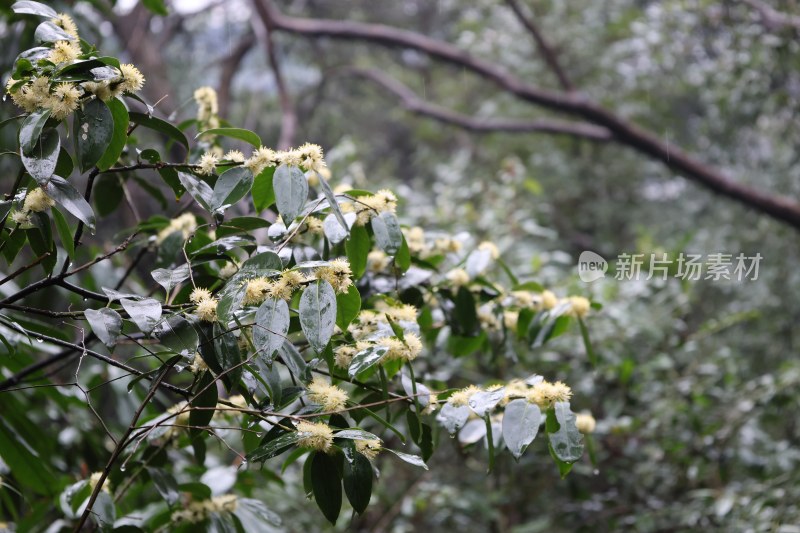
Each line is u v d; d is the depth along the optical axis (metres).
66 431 2.14
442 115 5.59
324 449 1.30
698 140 5.78
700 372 3.05
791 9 4.01
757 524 2.42
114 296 1.32
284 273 1.32
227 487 1.86
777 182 4.87
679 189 6.34
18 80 1.34
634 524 2.86
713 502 2.61
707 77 4.50
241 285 1.31
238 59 5.48
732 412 2.86
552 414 1.37
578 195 6.17
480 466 3.13
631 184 6.34
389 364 1.47
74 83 1.33
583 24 6.19
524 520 3.12
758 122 4.63
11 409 1.88
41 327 1.70
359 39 4.88
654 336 2.95
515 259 3.22
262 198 1.44
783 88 4.23
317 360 1.36
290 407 1.62
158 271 1.39
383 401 1.39
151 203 4.80
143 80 1.34
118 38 5.02
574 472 2.88
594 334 2.88
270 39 4.68
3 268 3.09
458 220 3.34
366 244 1.48
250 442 1.49
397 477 3.33
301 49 7.40
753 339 4.21
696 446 2.87
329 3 7.75
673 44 5.04
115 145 1.38
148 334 1.28
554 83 6.27
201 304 1.34
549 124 5.06
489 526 3.16
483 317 1.74
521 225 3.22
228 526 1.59
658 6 5.10
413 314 1.49
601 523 3.10
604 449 3.08
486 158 6.57
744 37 4.09
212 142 1.71
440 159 6.89
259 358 1.35
